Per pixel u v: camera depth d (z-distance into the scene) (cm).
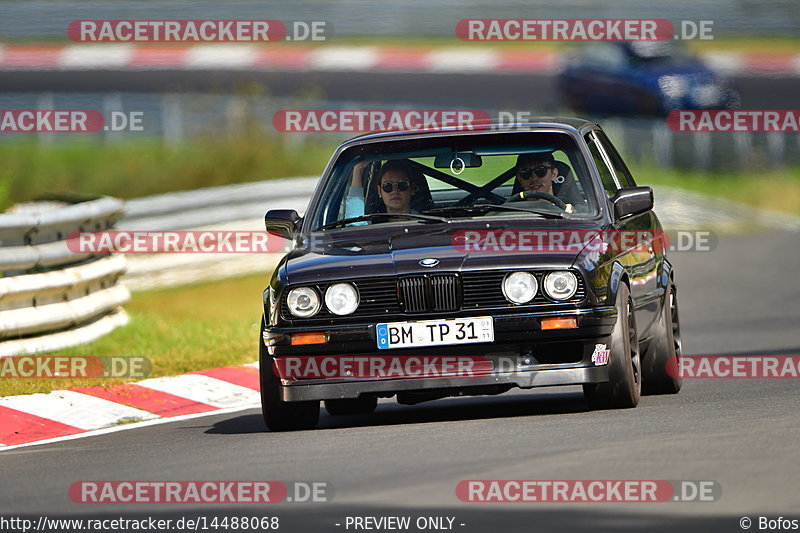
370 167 3275
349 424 3184
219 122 9325
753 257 7338
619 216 3156
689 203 8844
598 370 2888
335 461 2470
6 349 4031
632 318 3039
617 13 14000
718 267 7056
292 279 2939
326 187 3297
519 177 3206
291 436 2892
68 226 4431
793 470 2183
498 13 14200
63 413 3403
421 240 3017
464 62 12662
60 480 2489
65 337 4300
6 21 13075
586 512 1989
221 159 8200
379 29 14338
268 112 9569
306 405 3034
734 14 14162
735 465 2238
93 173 7994
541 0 14225
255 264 6681
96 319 4616
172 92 10681
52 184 7850
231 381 3891
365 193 3250
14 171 7938
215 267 6588
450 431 2759
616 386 2938
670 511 1975
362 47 13162
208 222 6812
